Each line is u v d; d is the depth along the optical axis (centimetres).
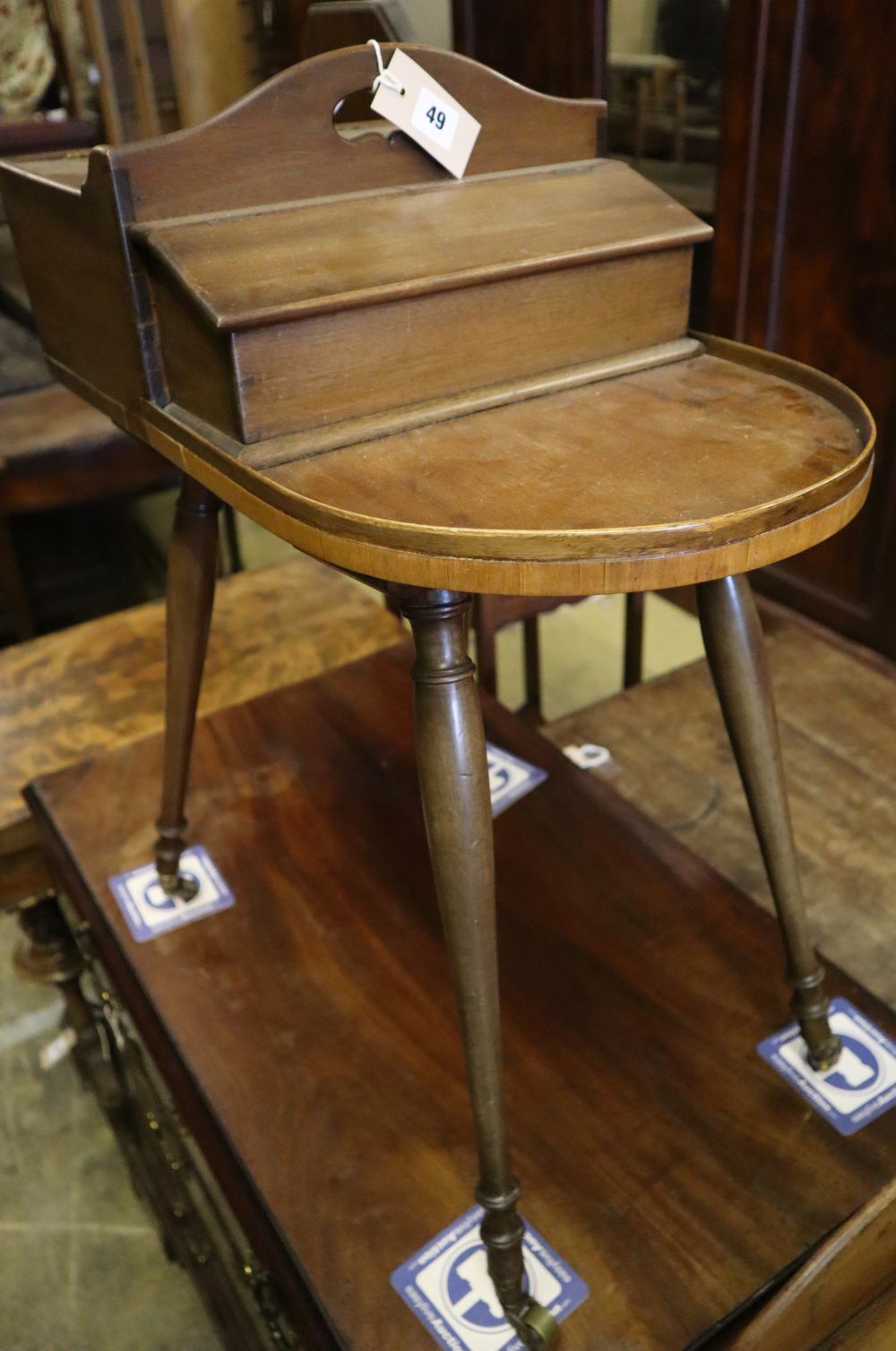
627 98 126
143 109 130
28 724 117
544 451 51
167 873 84
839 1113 67
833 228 112
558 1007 75
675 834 99
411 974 78
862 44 102
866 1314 59
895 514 117
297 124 55
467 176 60
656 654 190
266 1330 78
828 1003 69
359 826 92
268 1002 76
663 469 49
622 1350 56
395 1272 60
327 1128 68
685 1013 74
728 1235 60
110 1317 107
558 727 115
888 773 104
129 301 55
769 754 62
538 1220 62
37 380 196
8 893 105
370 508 46
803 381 58
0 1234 115
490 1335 57
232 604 139
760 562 45
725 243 123
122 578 210
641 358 62
